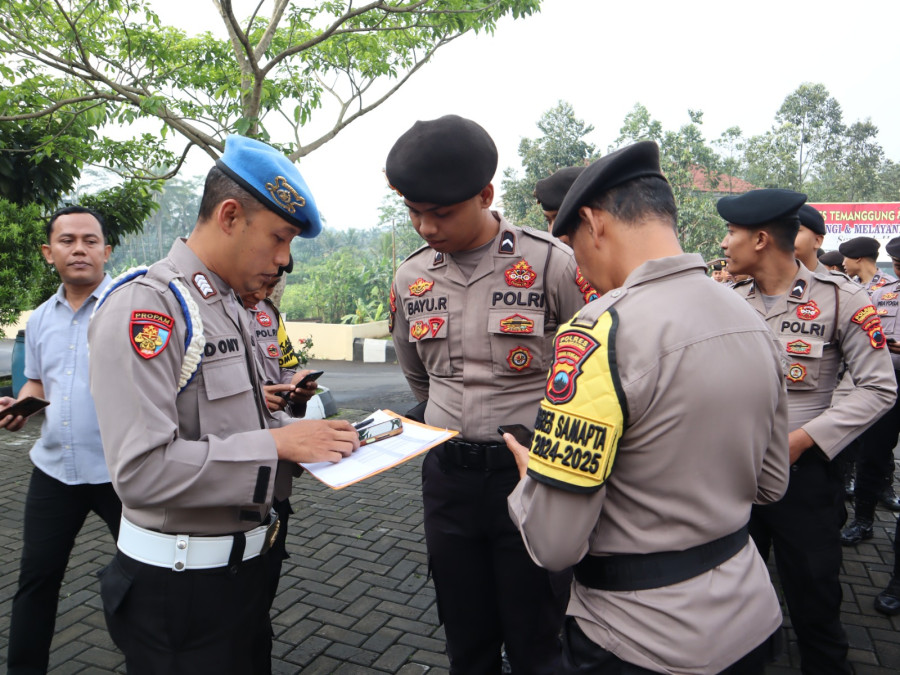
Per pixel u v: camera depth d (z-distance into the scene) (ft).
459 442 6.59
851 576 11.08
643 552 3.74
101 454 7.65
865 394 7.11
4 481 16.17
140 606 4.60
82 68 19.42
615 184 3.98
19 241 21.33
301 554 11.96
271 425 5.63
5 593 10.45
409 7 18.31
